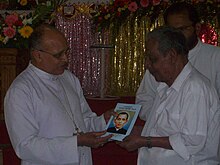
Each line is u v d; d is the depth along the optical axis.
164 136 2.04
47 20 4.83
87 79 5.51
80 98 2.51
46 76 2.21
